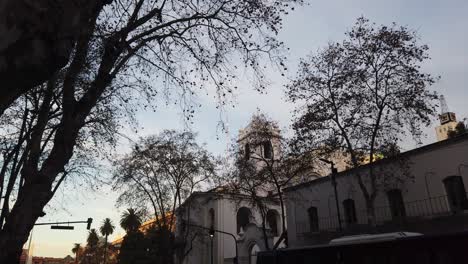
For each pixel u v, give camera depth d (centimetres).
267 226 5472
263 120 3384
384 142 2492
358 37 2509
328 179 3145
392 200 2666
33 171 1073
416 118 2397
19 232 852
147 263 5675
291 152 2862
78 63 1018
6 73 451
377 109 2470
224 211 5400
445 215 2267
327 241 3008
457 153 2306
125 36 1173
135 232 6153
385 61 2439
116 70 1139
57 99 1736
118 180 4331
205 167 4550
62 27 516
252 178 3388
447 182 2362
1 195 1986
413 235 1467
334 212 3041
